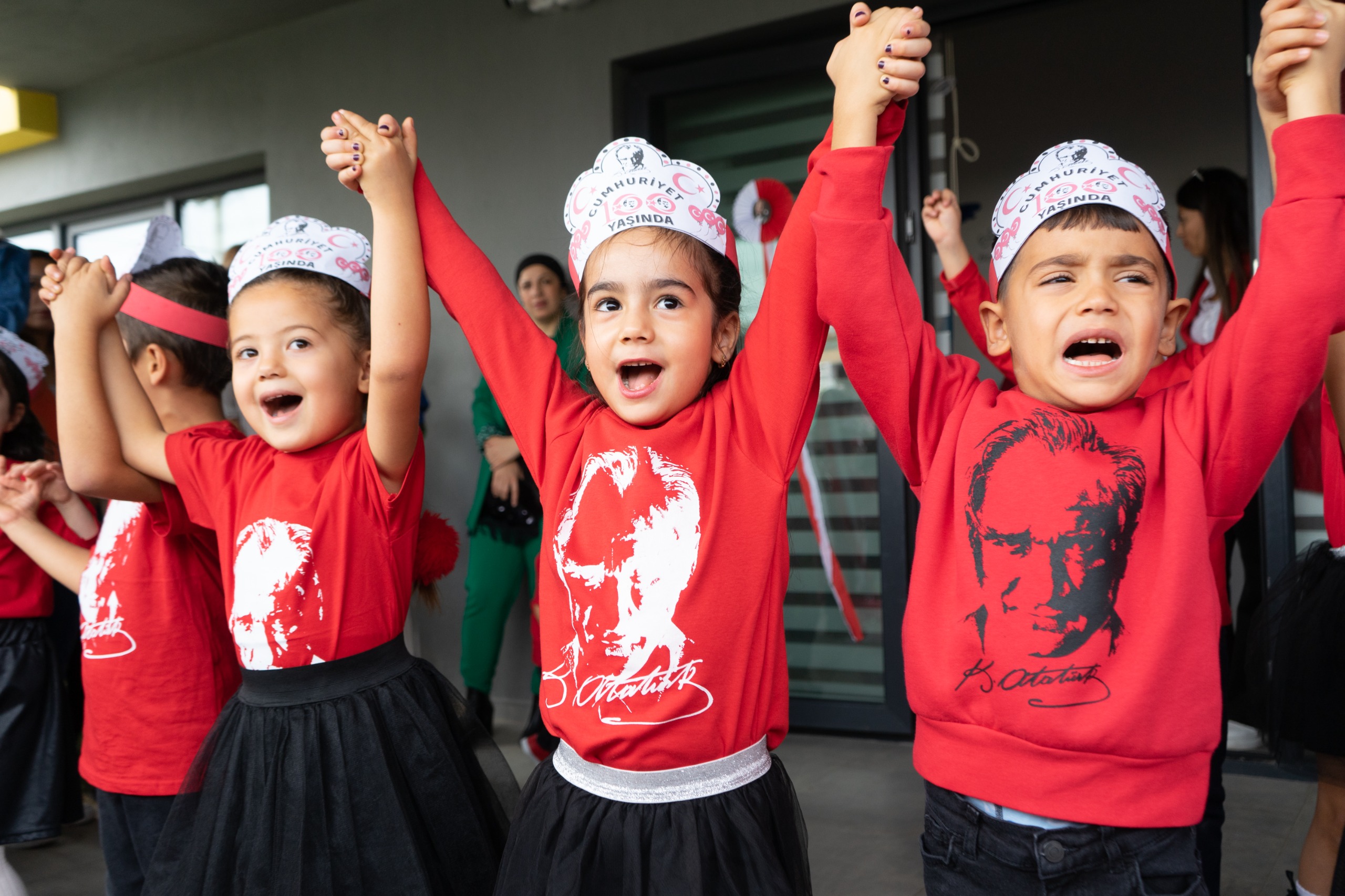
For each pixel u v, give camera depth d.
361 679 1.37
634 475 1.13
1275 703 1.70
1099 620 0.99
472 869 1.37
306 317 1.38
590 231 1.16
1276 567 2.52
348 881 1.29
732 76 3.20
